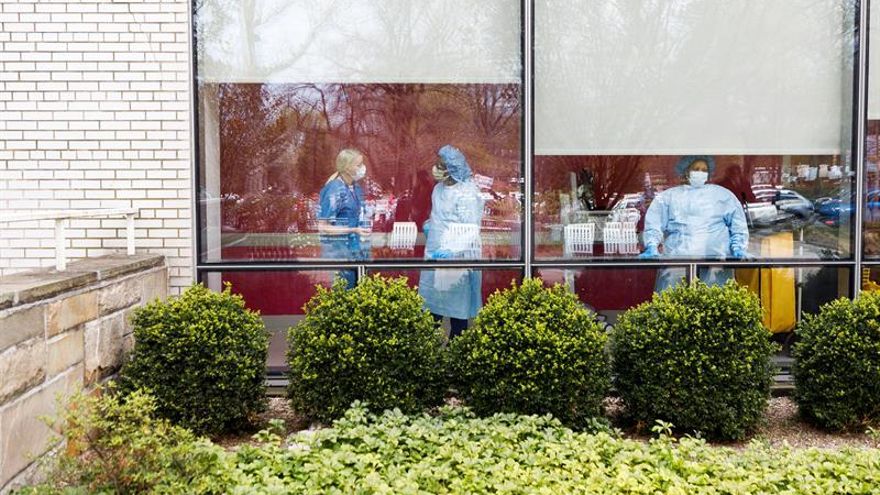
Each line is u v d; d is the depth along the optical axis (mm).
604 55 5930
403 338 4664
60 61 5531
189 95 5605
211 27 5805
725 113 5992
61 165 5570
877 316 4766
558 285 4973
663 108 5969
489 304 4934
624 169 5973
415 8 5918
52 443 3465
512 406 4586
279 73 5879
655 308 4879
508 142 5930
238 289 5812
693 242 6004
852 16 5926
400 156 5965
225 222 5852
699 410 4641
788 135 6004
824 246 6008
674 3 5938
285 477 3703
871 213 5957
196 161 5691
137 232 5641
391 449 3971
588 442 4094
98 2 5520
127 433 3283
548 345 4562
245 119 5859
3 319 3467
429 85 5938
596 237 5961
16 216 3906
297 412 4777
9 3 5477
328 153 5926
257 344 4816
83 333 4340
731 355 4648
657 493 3543
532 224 5906
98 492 3150
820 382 4840
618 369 4926
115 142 5586
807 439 4820
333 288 4938
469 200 5953
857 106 5898
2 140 5535
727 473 3775
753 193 6008
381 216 5969
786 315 5980
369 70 5930
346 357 4578
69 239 5613
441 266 5898
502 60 5910
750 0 5957
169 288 5672
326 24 5906
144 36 5555
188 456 3480
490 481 3615
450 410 4648
